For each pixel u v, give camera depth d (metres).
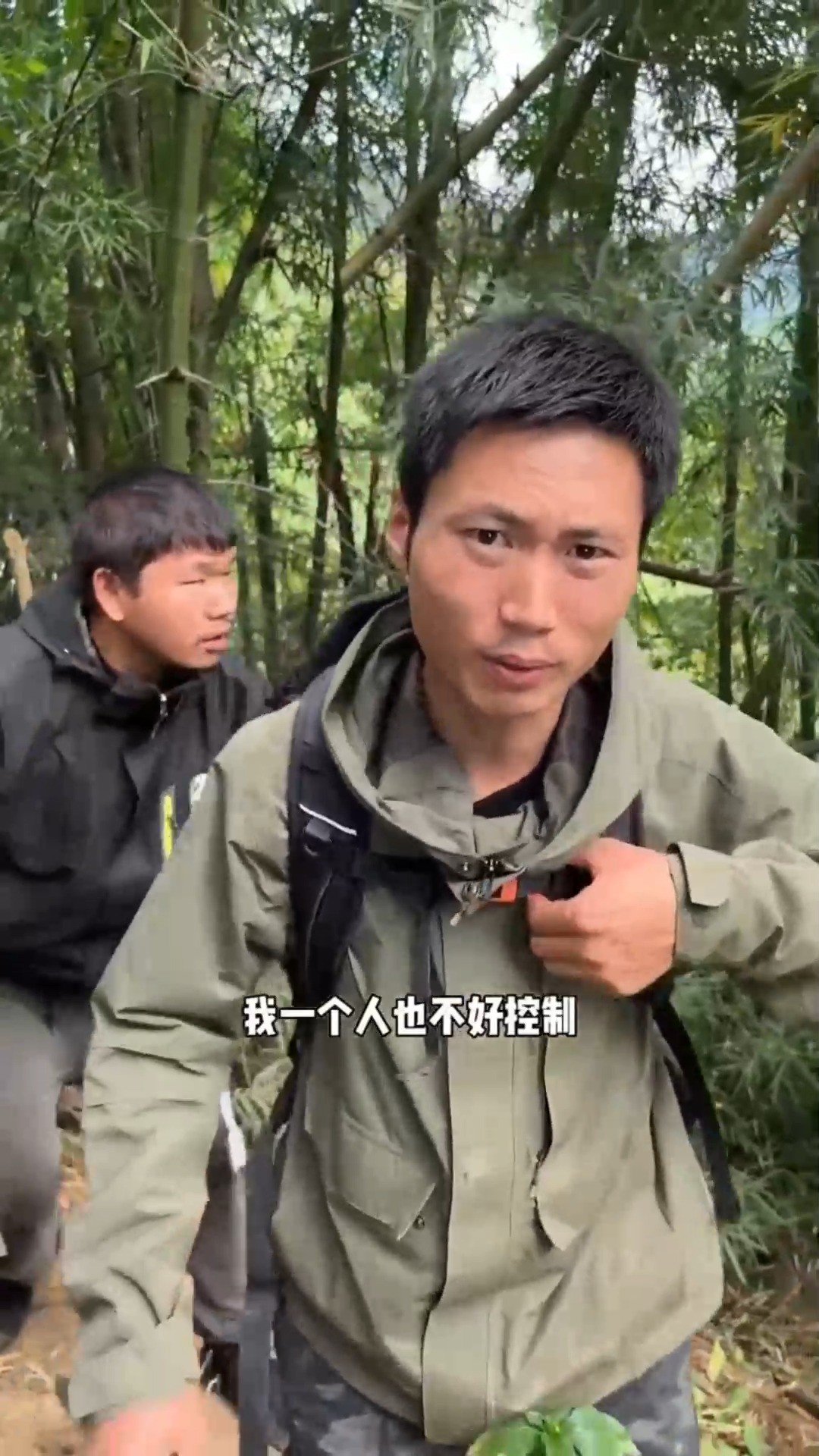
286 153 2.58
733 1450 1.85
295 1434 1.01
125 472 1.53
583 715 0.90
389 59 2.49
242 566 3.01
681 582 2.53
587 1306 0.93
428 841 0.82
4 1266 1.72
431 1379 0.91
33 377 2.94
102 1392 0.82
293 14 2.43
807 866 0.88
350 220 2.75
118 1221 0.87
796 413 2.34
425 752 0.88
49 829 1.52
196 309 2.55
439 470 0.76
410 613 0.87
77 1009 1.67
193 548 1.44
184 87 1.93
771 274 2.21
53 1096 1.65
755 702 2.56
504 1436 0.87
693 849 0.85
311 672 0.97
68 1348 1.94
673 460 0.80
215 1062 0.96
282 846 0.89
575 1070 0.90
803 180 1.97
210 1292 1.69
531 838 0.86
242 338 3.01
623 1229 0.95
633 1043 0.95
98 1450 0.81
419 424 0.78
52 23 2.25
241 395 3.10
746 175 2.35
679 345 2.06
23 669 1.48
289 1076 1.00
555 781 0.87
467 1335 0.91
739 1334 2.11
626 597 0.78
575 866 0.86
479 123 2.53
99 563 1.45
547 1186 0.89
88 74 2.30
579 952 0.81
